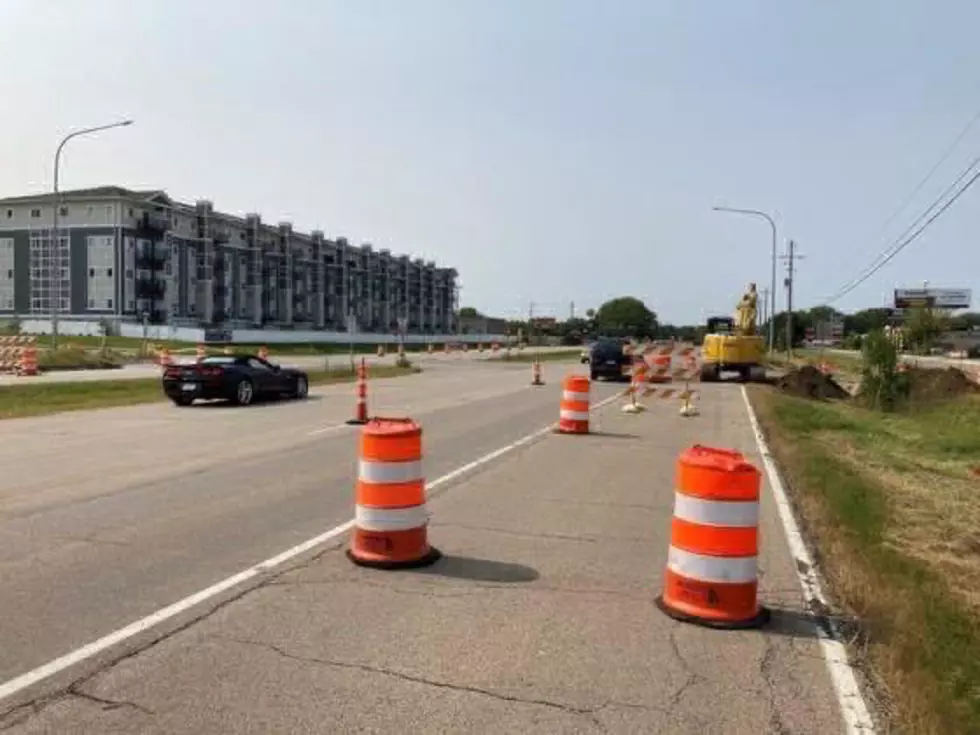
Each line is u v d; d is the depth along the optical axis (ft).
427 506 30.86
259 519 27.99
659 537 26.66
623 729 13.65
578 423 54.44
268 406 73.10
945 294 458.09
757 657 16.87
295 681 15.17
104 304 283.59
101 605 19.10
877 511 32.14
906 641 17.49
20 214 291.58
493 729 13.52
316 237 399.85
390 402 78.02
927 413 88.22
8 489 32.99
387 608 19.24
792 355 255.50
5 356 122.01
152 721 13.61
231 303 339.16
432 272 536.01
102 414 65.05
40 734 13.12
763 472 41.04
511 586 21.16
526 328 515.50
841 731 13.79
